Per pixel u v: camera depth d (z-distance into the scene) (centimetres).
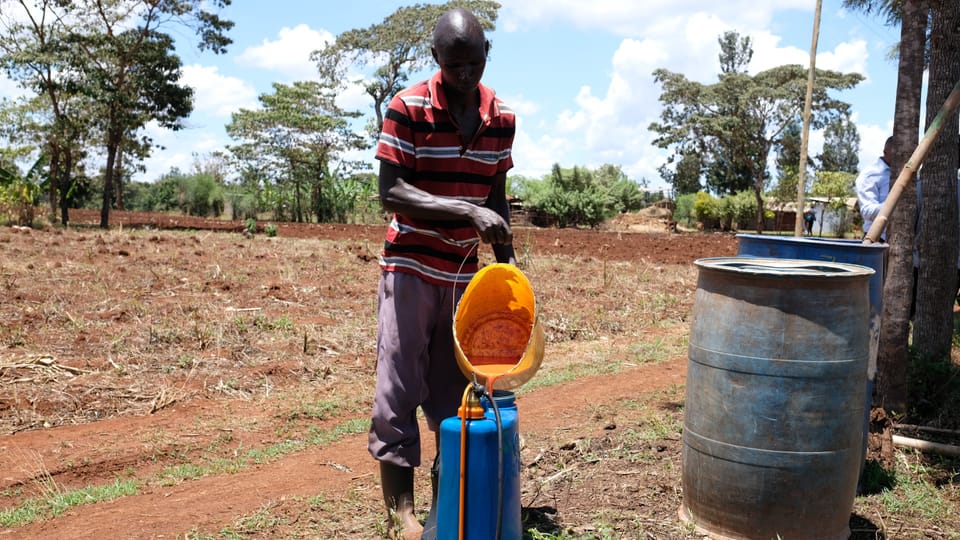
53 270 1099
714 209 5128
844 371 308
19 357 644
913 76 466
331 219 4147
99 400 571
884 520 354
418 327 317
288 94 4359
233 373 653
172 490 419
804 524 314
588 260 1602
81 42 2533
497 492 272
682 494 361
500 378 275
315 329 812
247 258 1402
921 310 563
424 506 376
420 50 4241
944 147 542
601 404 566
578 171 4588
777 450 309
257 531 353
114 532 358
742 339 311
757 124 4544
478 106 311
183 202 4966
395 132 300
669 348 781
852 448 315
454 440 276
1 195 2281
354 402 596
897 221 467
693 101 4719
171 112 2764
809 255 383
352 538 340
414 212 294
